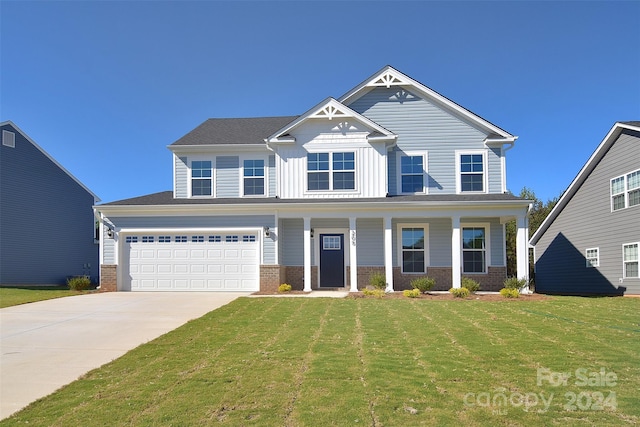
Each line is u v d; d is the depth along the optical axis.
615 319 11.25
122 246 18.59
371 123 18.91
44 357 8.11
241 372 6.99
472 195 19.19
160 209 18.30
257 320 11.26
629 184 19.45
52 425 5.21
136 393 6.17
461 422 5.17
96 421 5.29
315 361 7.52
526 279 16.92
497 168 19.58
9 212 26.66
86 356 8.16
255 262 18.17
